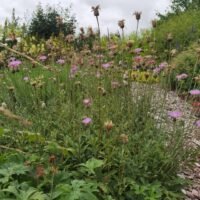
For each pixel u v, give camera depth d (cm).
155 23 514
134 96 502
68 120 417
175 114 405
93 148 368
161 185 366
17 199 275
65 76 565
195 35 1280
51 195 287
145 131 412
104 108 429
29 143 375
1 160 332
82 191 306
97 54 572
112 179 355
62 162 351
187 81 740
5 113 179
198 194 403
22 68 597
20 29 962
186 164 405
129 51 512
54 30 1408
